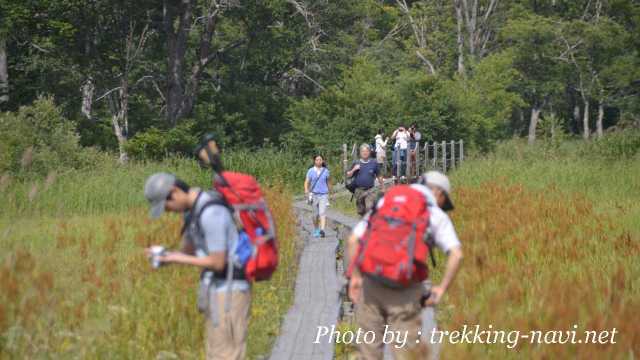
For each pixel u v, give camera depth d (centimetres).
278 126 9144
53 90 7575
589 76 13238
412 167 6122
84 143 7538
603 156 5594
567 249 2214
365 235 1205
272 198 3494
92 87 8231
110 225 2494
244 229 1165
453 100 8100
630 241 2270
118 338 1466
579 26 12531
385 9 11569
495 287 1789
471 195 3659
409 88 8050
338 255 2880
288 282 2347
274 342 1734
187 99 7888
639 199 3712
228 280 1147
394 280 1160
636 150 5591
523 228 2603
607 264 2022
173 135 7088
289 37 8150
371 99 7812
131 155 6844
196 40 8906
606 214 3009
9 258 1423
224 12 7944
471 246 2405
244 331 1168
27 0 6650
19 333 1284
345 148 5812
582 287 1658
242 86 9219
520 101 10619
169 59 7669
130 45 7388
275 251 1184
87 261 1906
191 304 1678
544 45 12488
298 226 3566
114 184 4038
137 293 1680
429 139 7881
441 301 2012
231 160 6100
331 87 8112
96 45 7269
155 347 1512
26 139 4894
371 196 2466
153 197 1147
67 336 1364
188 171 4934
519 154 6262
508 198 3494
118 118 7312
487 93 10056
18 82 7694
